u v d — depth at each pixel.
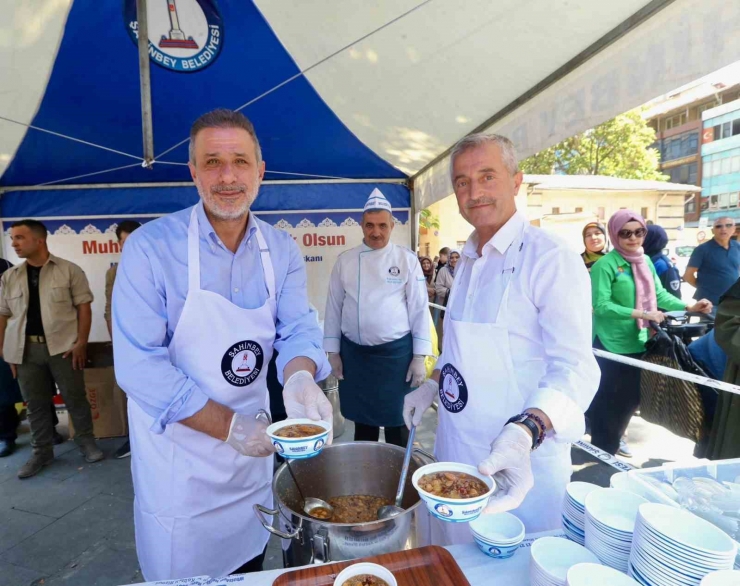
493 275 1.60
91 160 4.30
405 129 3.89
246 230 1.64
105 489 3.52
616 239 3.51
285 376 1.58
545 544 1.09
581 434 1.29
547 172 22.34
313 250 5.38
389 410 3.38
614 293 3.47
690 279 5.55
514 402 1.53
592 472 3.68
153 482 1.57
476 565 1.16
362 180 5.37
